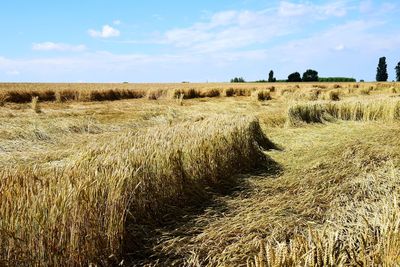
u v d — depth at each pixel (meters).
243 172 6.84
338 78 96.31
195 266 3.64
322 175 6.57
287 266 2.77
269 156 7.95
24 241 3.13
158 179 4.96
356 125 12.30
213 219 4.75
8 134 9.60
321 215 4.82
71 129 11.20
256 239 4.07
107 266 3.58
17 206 3.29
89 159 4.90
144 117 14.37
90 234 3.52
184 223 4.64
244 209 5.10
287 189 6.02
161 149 5.30
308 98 23.56
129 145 5.74
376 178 5.98
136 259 3.84
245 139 7.32
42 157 7.66
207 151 6.09
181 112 16.34
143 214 4.51
